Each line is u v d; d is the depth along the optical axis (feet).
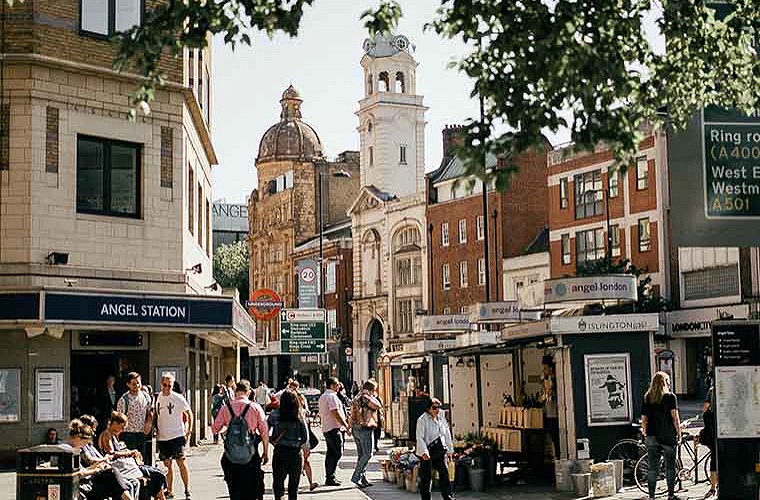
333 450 71.20
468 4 32.04
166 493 61.26
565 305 80.94
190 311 85.05
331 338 295.28
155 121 86.99
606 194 203.92
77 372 83.66
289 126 363.56
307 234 341.41
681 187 46.68
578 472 63.16
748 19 39.96
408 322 270.67
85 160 83.20
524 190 234.38
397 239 276.41
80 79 82.38
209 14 33.35
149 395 68.74
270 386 337.52
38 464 41.24
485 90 31.60
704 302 183.21
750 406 52.26
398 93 310.65
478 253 240.73
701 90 38.93
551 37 31.01
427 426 56.65
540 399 70.85
